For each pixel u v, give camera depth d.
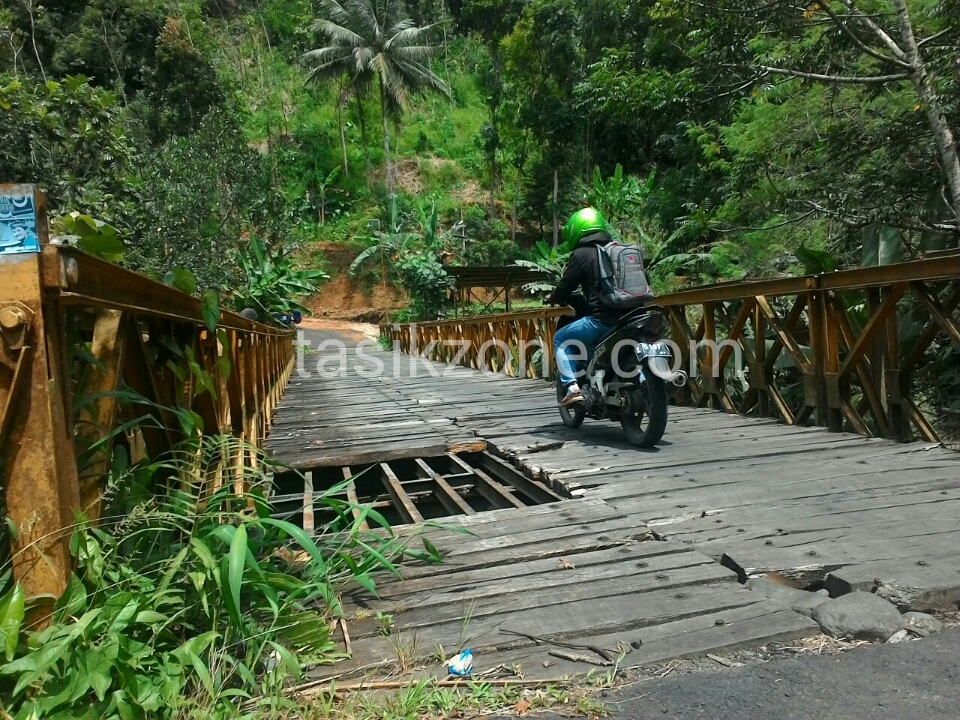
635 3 11.01
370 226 34.00
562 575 2.60
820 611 2.17
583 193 27.84
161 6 23.61
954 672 1.86
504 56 30.06
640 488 3.73
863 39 7.12
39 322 1.65
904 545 2.72
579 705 1.76
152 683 1.67
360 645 2.11
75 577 1.72
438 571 2.68
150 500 2.16
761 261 10.29
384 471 4.91
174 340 2.81
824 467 4.02
